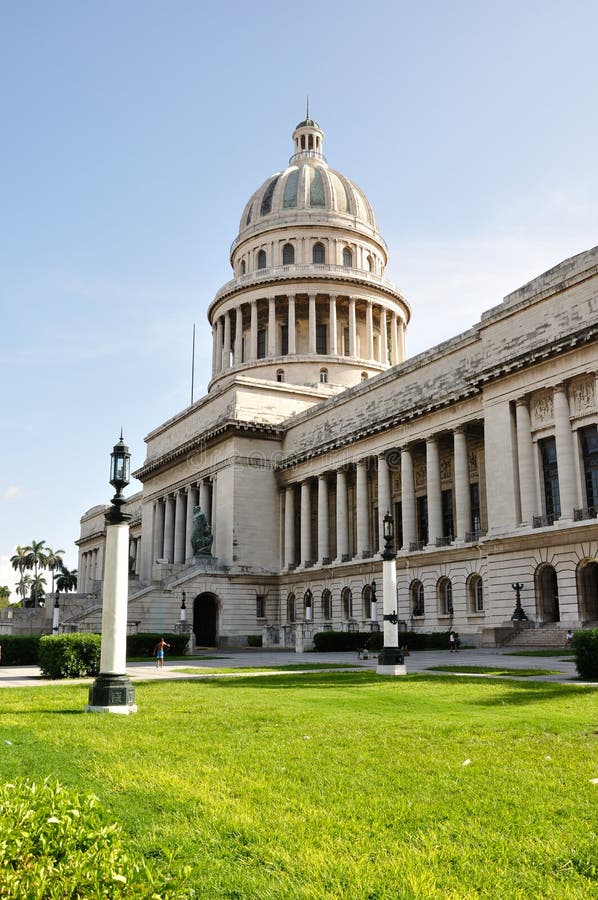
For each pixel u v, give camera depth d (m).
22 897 5.05
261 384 84.75
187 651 51.72
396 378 68.56
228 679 28.92
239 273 111.06
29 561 176.75
